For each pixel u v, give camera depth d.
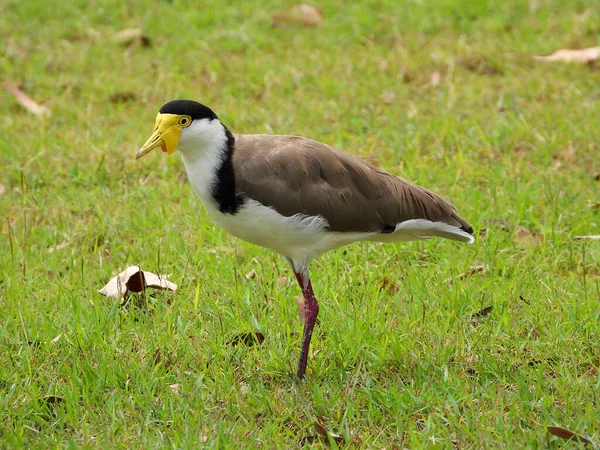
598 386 9.08
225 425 8.80
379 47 18.22
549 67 17.23
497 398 9.05
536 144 14.49
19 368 9.68
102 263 11.98
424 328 10.24
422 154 14.59
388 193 9.89
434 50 17.89
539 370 9.33
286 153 9.49
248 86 17.09
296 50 18.25
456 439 8.56
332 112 15.88
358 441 8.61
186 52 18.42
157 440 8.61
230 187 9.38
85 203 13.45
